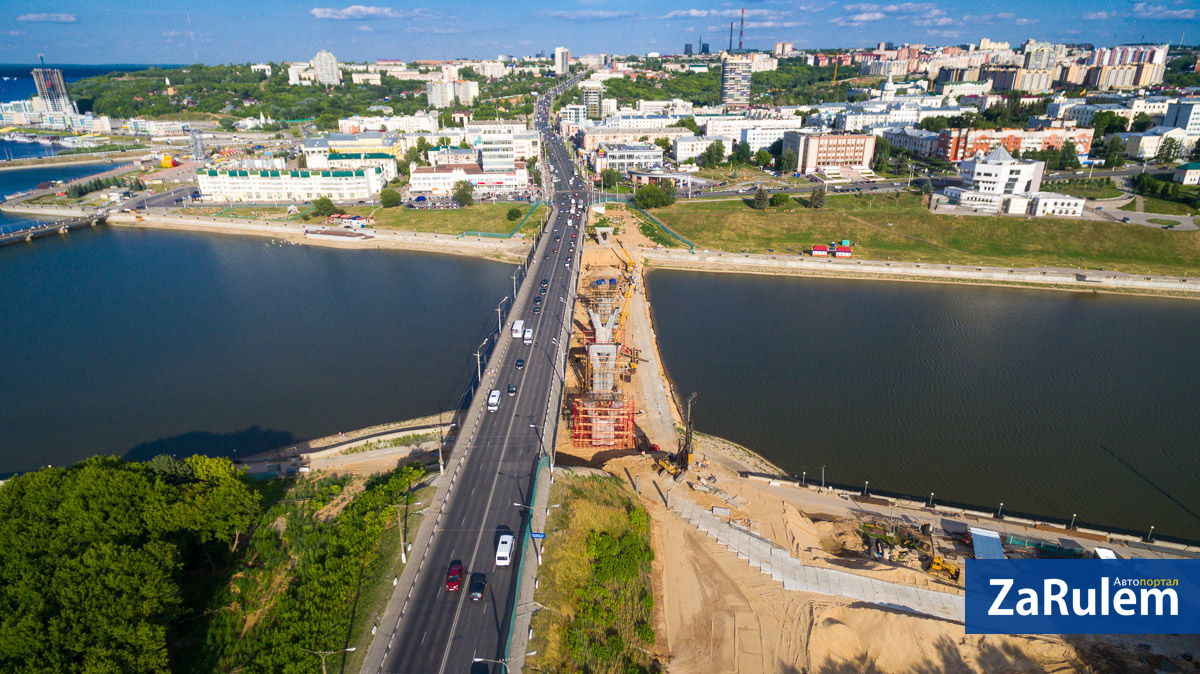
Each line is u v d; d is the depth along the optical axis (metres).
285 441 178.25
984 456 173.38
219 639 109.88
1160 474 165.88
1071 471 167.00
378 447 168.12
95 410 194.88
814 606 125.31
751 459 174.25
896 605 125.88
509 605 111.12
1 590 101.25
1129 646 116.44
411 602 111.31
